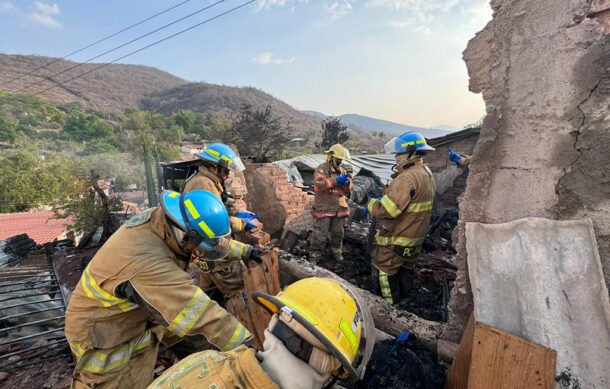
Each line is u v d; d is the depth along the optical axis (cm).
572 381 114
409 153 271
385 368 173
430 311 317
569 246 127
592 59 130
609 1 124
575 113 136
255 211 511
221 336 154
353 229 559
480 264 150
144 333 189
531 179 151
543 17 145
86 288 155
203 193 157
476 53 177
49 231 1850
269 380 83
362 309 113
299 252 466
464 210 184
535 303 128
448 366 179
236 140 3438
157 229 165
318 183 409
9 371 293
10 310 405
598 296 117
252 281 256
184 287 150
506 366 125
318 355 88
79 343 166
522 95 155
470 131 952
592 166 131
